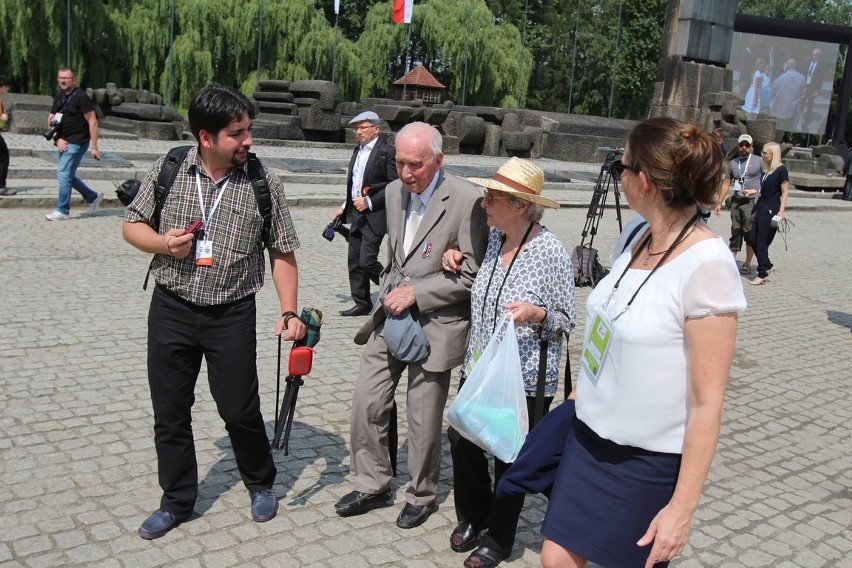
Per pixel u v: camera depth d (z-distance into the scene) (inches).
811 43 1611.7
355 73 1448.1
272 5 1341.0
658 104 1019.3
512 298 126.0
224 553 130.8
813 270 462.9
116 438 169.6
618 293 90.5
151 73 1236.5
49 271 302.4
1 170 434.3
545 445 102.9
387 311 136.8
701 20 981.8
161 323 129.2
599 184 162.2
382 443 146.6
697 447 82.1
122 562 125.9
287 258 137.9
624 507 90.0
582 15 2014.0
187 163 127.5
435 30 1529.3
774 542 150.0
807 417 220.8
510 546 133.1
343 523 143.3
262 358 230.7
